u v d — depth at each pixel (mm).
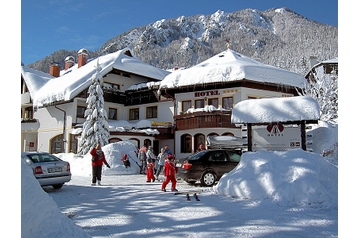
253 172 9875
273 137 14055
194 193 10656
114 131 26078
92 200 9641
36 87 33625
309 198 8570
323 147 17891
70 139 28781
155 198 9930
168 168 11664
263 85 25625
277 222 6672
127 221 6863
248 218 7039
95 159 13680
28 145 34219
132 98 32125
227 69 24641
